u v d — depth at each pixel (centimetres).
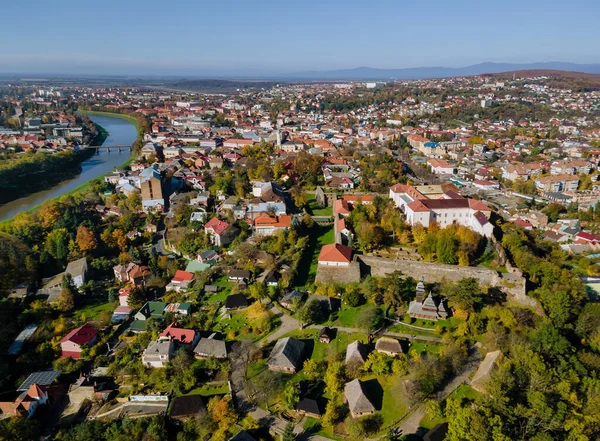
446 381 11744
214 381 12694
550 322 12706
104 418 12031
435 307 14212
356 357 12456
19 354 15162
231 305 15912
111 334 15738
